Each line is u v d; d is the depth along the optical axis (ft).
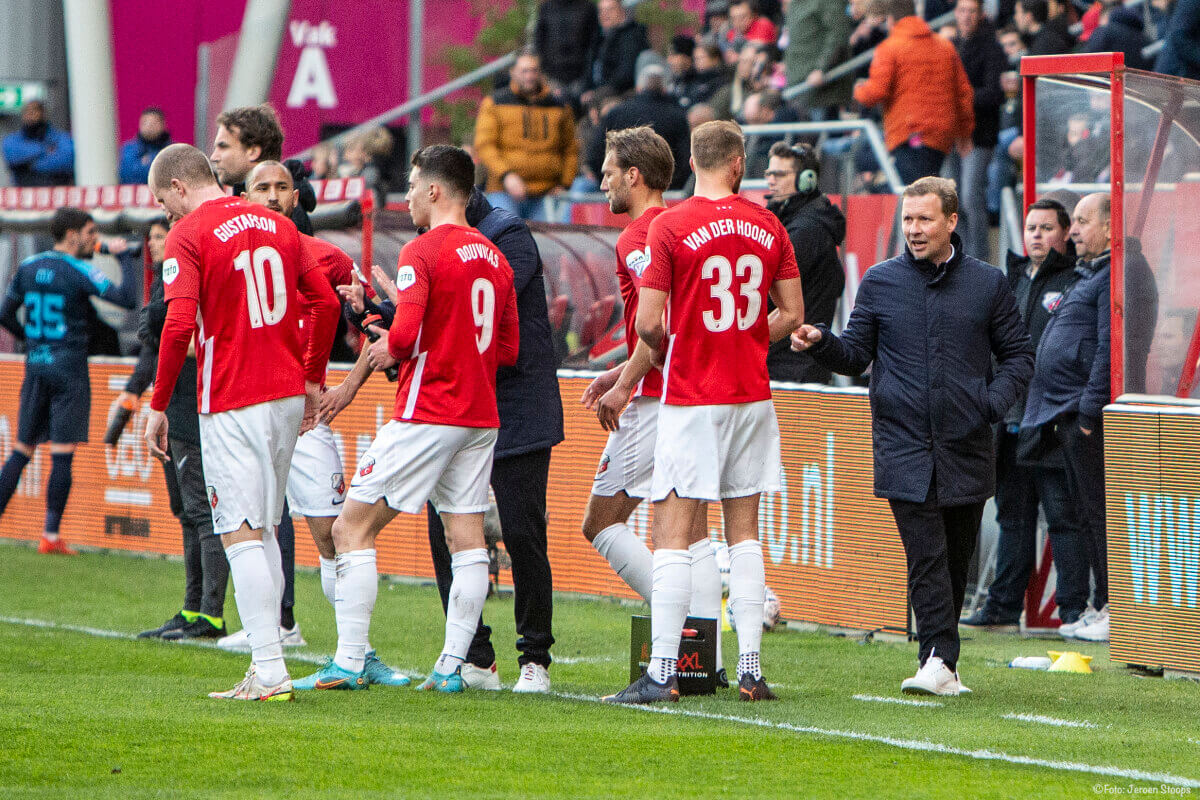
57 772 54.24
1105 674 82.07
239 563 68.23
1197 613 80.18
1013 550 97.55
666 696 69.82
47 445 140.67
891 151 131.75
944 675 73.56
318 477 78.54
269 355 67.77
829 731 63.98
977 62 134.31
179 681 75.51
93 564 127.34
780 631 97.19
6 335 151.12
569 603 107.96
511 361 71.00
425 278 67.72
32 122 188.55
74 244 132.16
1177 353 89.04
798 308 71.51
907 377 72.90
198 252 66.64
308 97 205.67
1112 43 134.31
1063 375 92.73
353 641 71.97
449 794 51.90
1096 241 92.79
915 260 73.97
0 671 79.00
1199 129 88.53
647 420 73.31
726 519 71.87
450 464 70.28
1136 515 83.10
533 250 73.41
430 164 69.51
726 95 156.25
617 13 163.32
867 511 93.56
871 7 149.89
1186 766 58.70
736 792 52.75
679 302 68.33
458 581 71.51
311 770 55.01
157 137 178.09
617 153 72.33
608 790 52.75
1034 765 58.23
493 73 188.96
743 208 69.21
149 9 210.79
